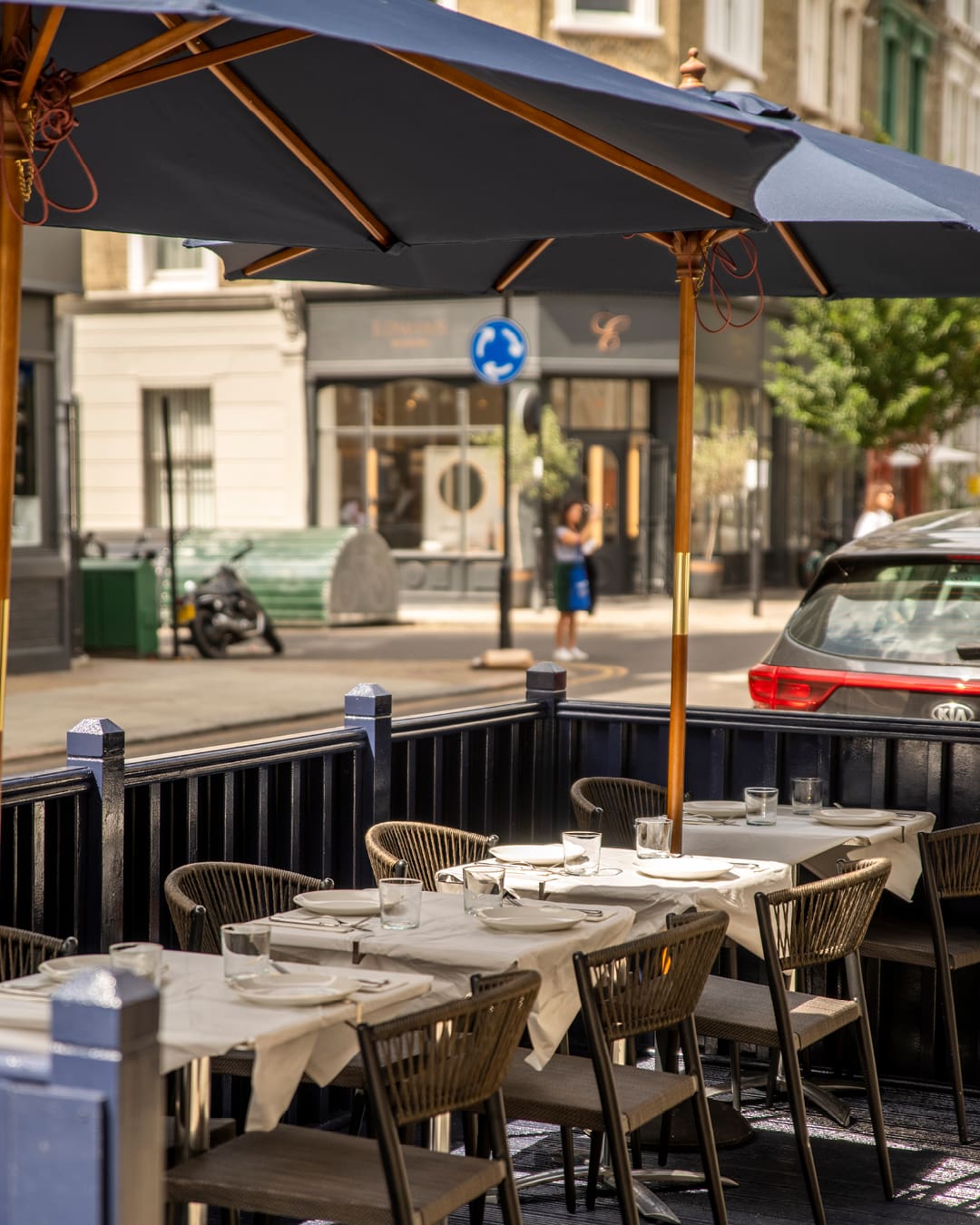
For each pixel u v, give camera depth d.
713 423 31.70
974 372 28.31
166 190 5.27
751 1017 5.27
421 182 5.20
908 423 28.47
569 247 7.08
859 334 28.11
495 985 4.01
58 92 3.66
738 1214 5.20
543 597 29.59
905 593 8.07
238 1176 3.89
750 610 28.58
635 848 6.44
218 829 5.68
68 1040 2.66
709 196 4.89
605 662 20.00
